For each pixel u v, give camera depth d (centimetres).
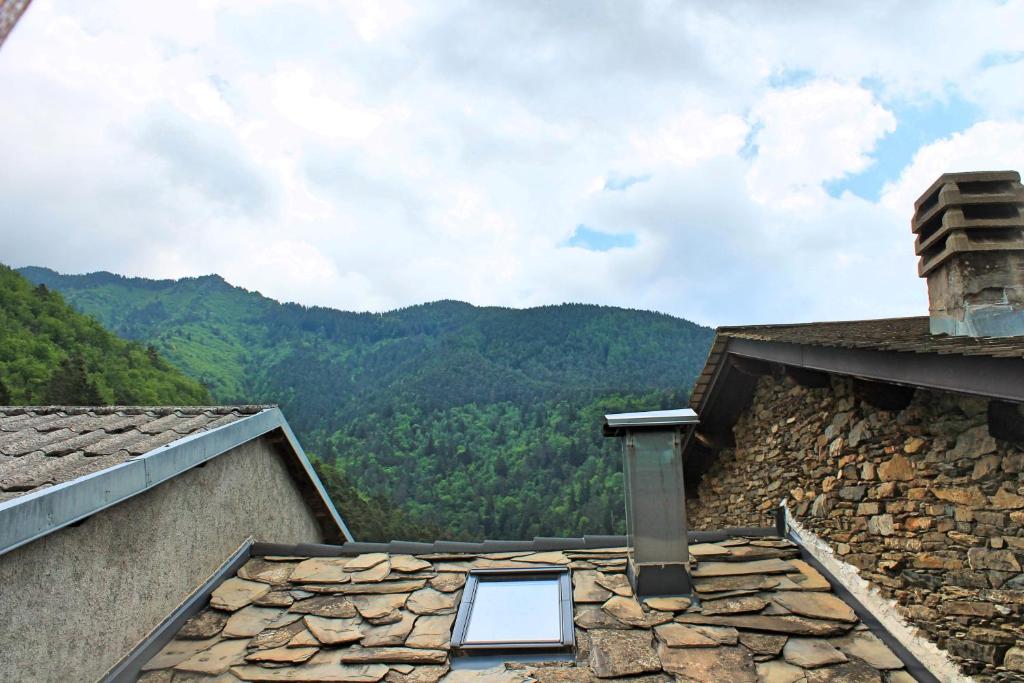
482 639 429
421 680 393
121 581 413
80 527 384
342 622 455
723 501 948
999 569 413
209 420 558
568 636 424
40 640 346
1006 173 494
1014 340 403
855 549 567
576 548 559
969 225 480
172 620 453
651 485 487
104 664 391
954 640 442
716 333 773
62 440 480
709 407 880
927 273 529
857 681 377
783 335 641
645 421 487
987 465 426
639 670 391
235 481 577
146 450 447
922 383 420
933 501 474
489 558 542
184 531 487
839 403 608
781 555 529
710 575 495
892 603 509
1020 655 398
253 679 398
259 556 563
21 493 354
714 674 385
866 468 557
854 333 606
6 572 328
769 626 427
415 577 513
